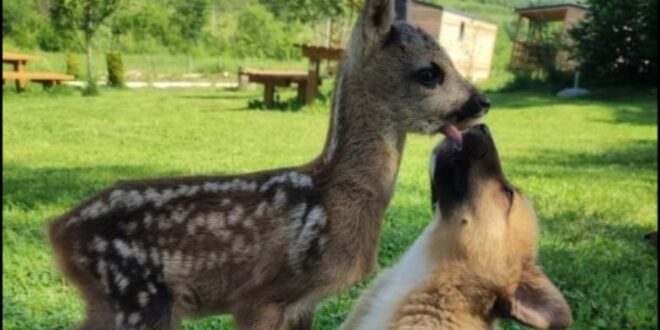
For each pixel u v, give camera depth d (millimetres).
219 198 1334
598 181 3129
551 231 2303
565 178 3172
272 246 1314
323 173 1352
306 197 1333
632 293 1851
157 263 1318
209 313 1356
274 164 3410
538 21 11711
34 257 1956
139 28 13641
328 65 8789
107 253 1326
